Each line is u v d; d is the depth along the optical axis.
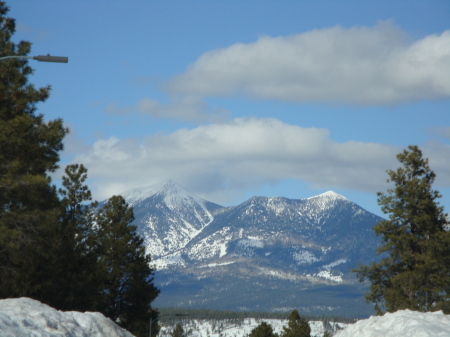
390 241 104.12
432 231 103.88
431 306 100.88
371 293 105.38
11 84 73.00
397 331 35.69
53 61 54.09
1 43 75.06
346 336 37.69
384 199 107.44
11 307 33.72
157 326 120.88
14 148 66.19
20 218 65.62
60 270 84.38
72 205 116.25
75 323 34.97
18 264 73.94
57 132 70.12
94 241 110.19
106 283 115.06
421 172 109.06
